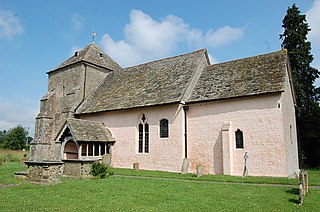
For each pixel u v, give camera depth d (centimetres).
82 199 996
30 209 845
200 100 2056
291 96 2206
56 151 2325
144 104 2253
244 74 2041
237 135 1891
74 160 1703
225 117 1948
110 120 2556
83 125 2336
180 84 2239
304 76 2977
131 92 2547
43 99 2997
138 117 2373
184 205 896
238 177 1677
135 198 1010
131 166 2333
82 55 3108
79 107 2850
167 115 2186
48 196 1059
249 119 1841
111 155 2467
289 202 947
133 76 2808
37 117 2922
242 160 1830
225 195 1071
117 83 2867
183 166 1981
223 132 1900
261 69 1984
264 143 1761
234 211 821
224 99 1958
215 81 2164
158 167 2166
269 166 1727
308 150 2855
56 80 3191
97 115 2658
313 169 2573
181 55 2619
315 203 930
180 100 2062
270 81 1825
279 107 1738
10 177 1669
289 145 1880
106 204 912
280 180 1510
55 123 2933
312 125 2816
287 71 2108
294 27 3053
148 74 2678
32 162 1525
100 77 3158
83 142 2219
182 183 1413
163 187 1273
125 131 2431
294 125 2245
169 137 2145
